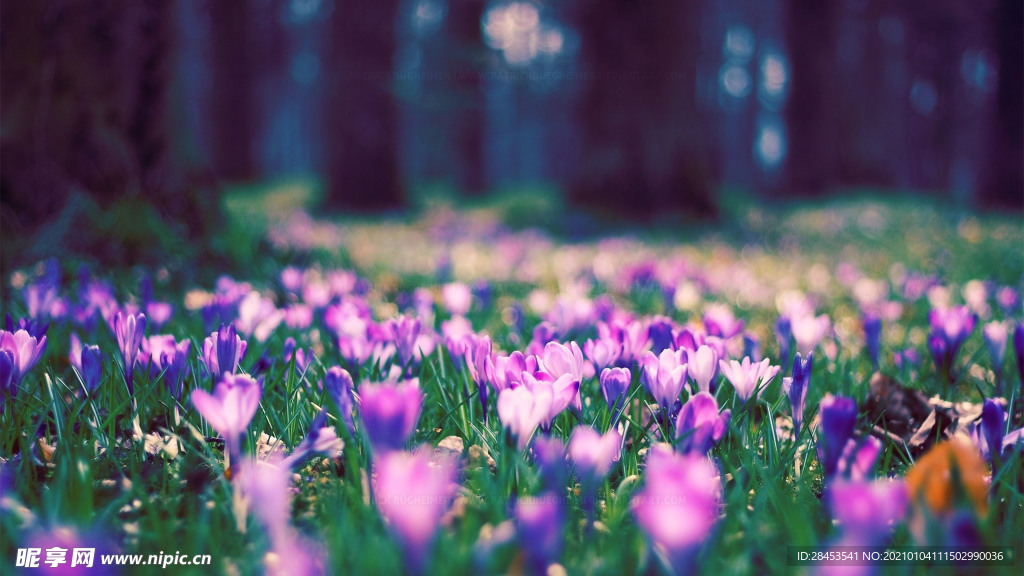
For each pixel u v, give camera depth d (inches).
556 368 73.3
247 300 103.3
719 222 614.2
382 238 470.6
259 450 77.1
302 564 48.4
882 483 74.0
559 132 1807.3
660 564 49.4
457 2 1106.7
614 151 639.8
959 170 1900.8
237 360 78.4
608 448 56.7
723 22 1536.7
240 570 54.9
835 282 278.4
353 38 765.9
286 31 1438.2
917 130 1633.9
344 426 68.8
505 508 61.7
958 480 54.6
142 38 239.6
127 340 83.7
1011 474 67.4
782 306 197.9
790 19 1064.8
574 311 116.9
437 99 1030.4
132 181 234.2
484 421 76.5
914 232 559.5
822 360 114.0
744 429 75.4
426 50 1018.1
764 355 129.8
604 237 505.7
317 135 1660.9
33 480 72.2
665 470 43.0
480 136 1318.9
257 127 1423.5
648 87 641.6
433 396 94.0
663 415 75.0
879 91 1471.5
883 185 1268.5
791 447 76.4
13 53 227.1
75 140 228.8
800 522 55.7
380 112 770.8
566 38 1243.8
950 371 109.3
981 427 69.9
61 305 117.6
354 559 51.9
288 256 261.3
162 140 242.8
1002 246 437.1
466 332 92.5
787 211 789.9
